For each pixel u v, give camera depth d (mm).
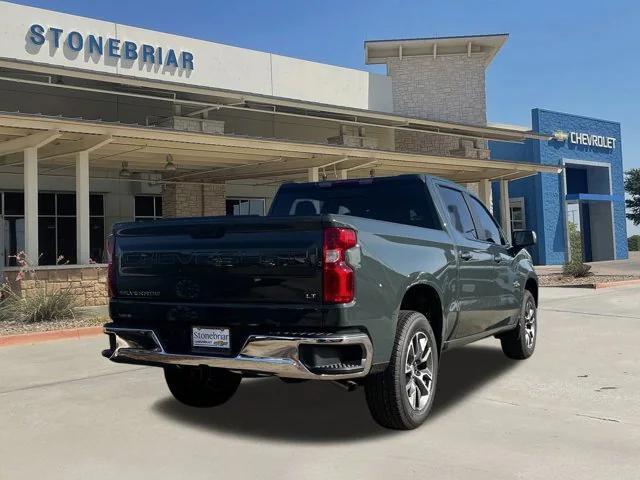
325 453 4629
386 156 18000
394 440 4910
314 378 4422
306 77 22406
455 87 26359
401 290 4988
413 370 5188
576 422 5359
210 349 4801
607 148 35094
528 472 4207
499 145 32875
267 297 4613
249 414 5730
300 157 17250
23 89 17438
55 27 17109
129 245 5266
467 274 6211
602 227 35688
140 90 18109
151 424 5469
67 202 20359
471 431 5117
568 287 18750
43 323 11555
